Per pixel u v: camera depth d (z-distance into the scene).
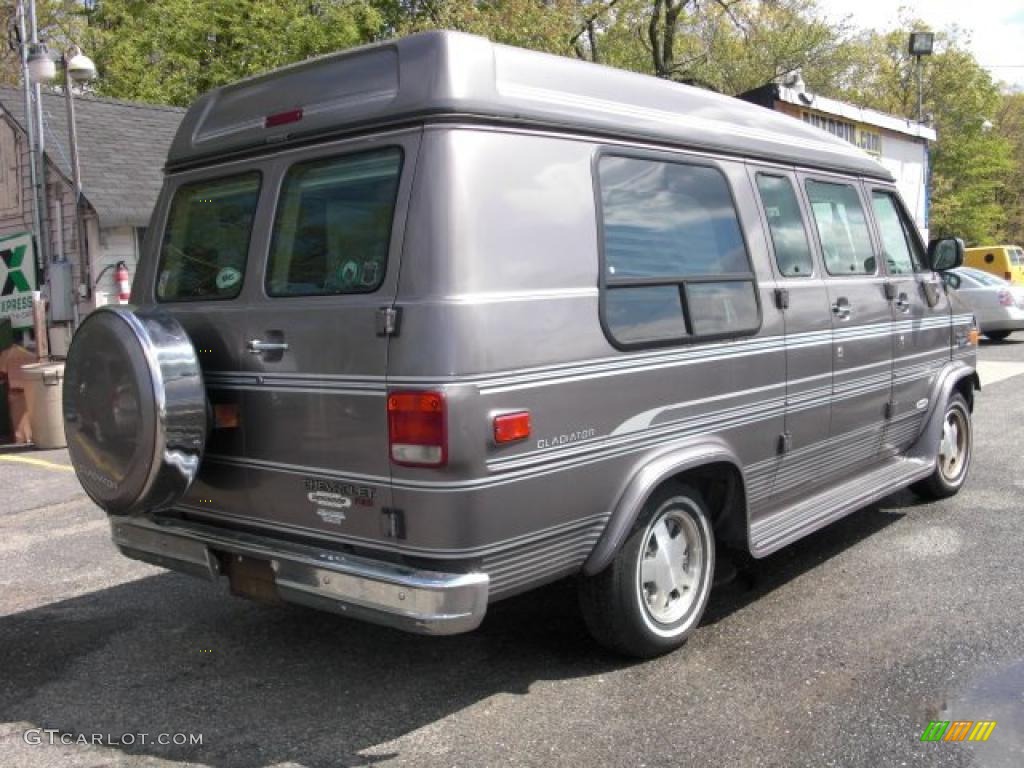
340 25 20.09
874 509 6.61
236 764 3.38
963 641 4.25
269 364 3.74
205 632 4.70
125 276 12.80
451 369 3.21
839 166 5.56
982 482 7.26
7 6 24.38
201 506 4.09
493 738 3.51
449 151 3.34
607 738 3.48
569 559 3.68
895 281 5.91
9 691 4.03
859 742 3.40
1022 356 15.45
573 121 3.73
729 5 28.61
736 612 4.73
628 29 27.19
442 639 4.50
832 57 29.48
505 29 18.66
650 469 3.91
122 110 15.69
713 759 3.31
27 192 14.31
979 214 38.66
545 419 3.48
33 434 9.70
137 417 3.65
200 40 21.05
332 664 4.26
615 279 3.79
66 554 6.09
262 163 3.97
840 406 5.29
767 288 4.68
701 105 4.52
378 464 3.38
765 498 4.82
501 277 3.38
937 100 37.59
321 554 3.57
